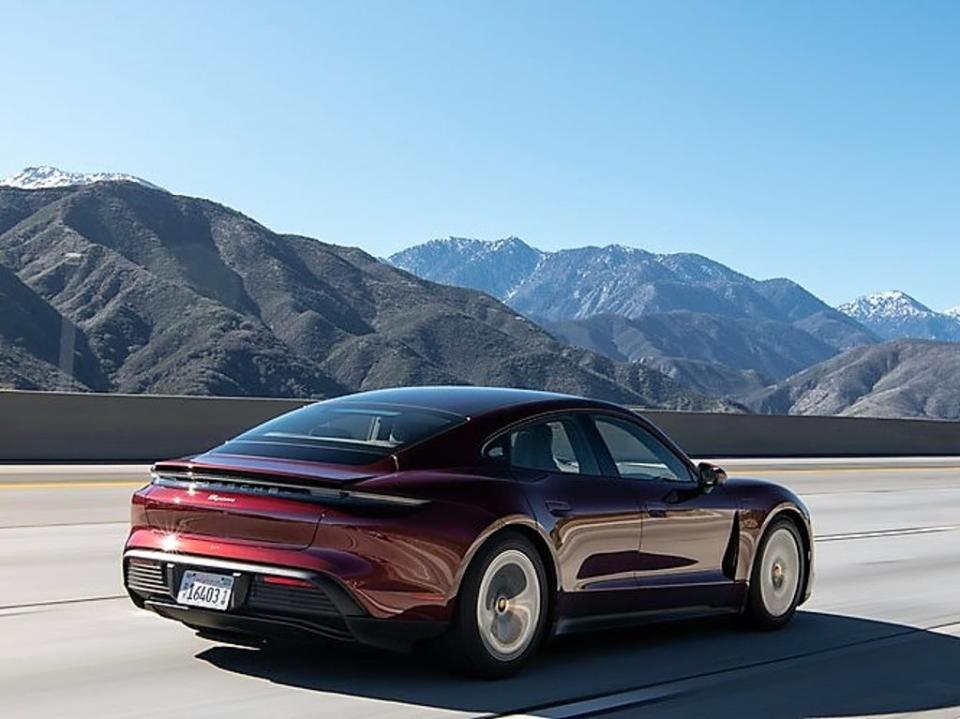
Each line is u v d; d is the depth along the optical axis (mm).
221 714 6129
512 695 6621
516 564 6852
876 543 14648
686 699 6715
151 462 24438
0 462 23078
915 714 6590
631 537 7465
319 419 7203
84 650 7484
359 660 7270
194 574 6590
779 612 8695
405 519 6379
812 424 37688
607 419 7691
